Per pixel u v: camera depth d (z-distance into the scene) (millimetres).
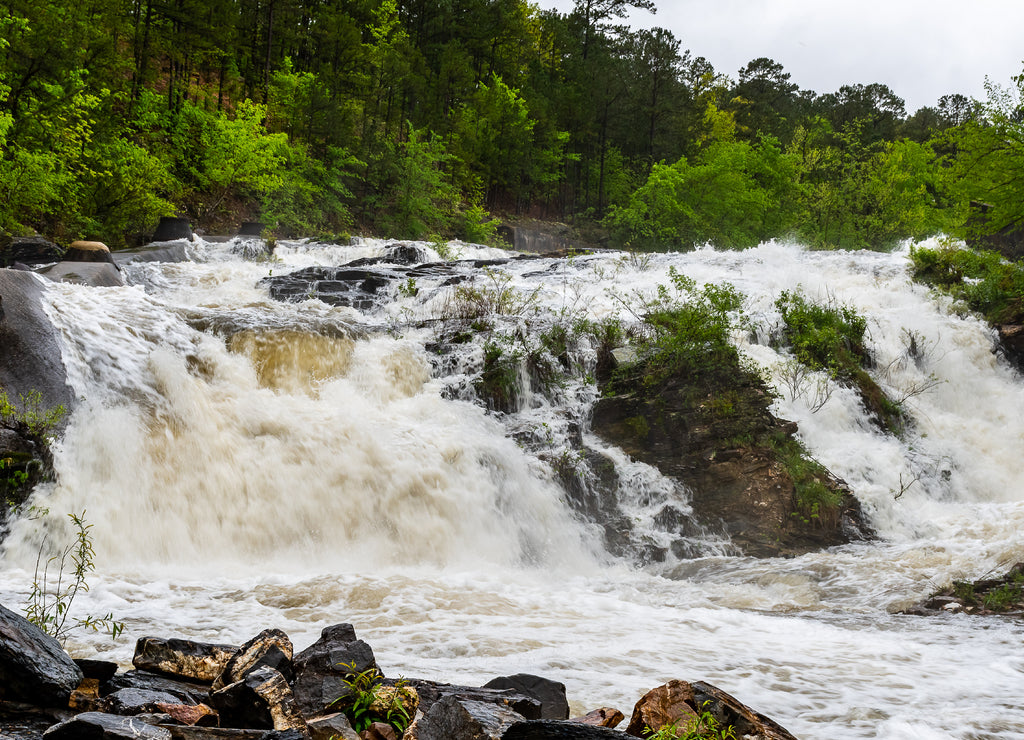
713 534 14766
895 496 15625
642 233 62969
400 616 8906
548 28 83312
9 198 26594
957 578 11891
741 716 5133
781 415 16547
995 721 6375
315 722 4230
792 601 11266
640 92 76500
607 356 17750
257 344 15469
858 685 7273
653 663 7574
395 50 58719
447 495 13695
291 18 56062
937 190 59750
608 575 13180
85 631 7273
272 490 12906
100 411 12469
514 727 4125
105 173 30719
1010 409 19781
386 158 53719
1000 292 22812
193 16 45656
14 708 4113
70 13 32000
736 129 92000
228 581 10289
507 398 16328
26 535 10703
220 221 42406
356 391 15727
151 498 12047
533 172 68562
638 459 15906
